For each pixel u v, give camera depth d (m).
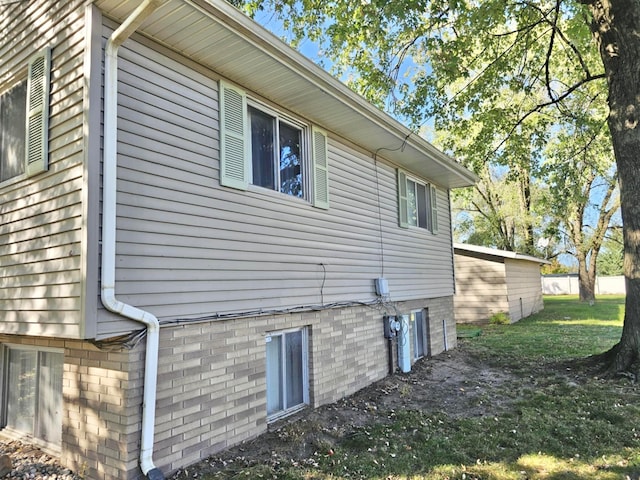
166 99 3.92
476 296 15.42
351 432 4.66
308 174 5.82
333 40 9.28
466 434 4.48
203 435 3.96
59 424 4.18
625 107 6.67
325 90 5.02
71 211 3.40
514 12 8.81
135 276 3.50
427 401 5.77
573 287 35.78
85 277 3.20
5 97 4.42
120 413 3.42
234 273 4.45
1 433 4.68
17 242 3.98
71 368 3.86
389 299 7.44
